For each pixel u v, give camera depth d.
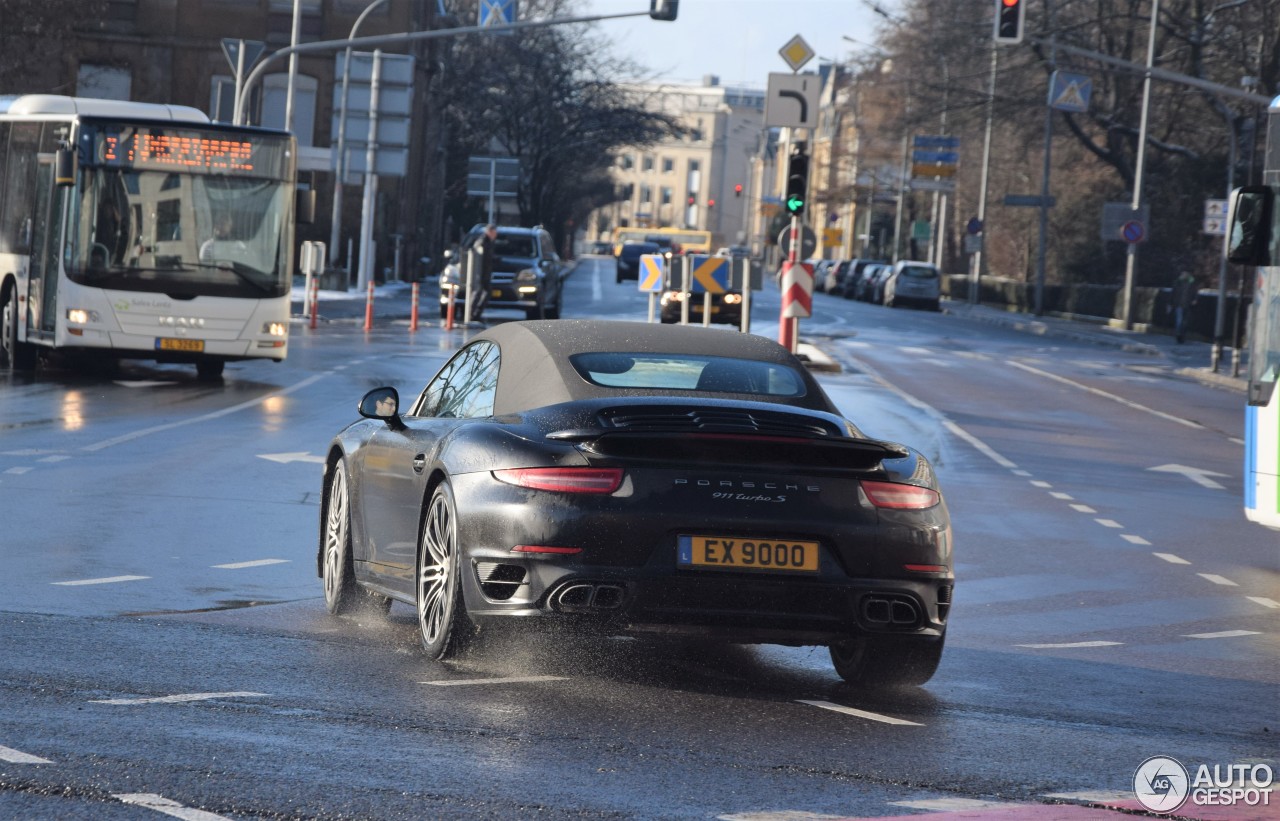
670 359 14.53
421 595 14.19
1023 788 10.85
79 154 42.75
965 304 158.62
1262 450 24.62
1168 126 110.81
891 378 59.22
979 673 15.20
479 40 143.00
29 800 9.50
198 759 10.54
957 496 30.09
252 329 43.81
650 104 150.62
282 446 31.20
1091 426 46.44
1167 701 14.37
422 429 15.00
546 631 12.82
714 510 12.70
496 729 11.70
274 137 44.09
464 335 69.00
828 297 173.62
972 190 170.25
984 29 103.06
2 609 15.72
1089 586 21.25
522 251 84.50
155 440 31.17
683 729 11.98
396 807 9.64
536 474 12.80
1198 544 25.95
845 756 11.44
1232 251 23.97
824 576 12.86
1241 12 100.81
